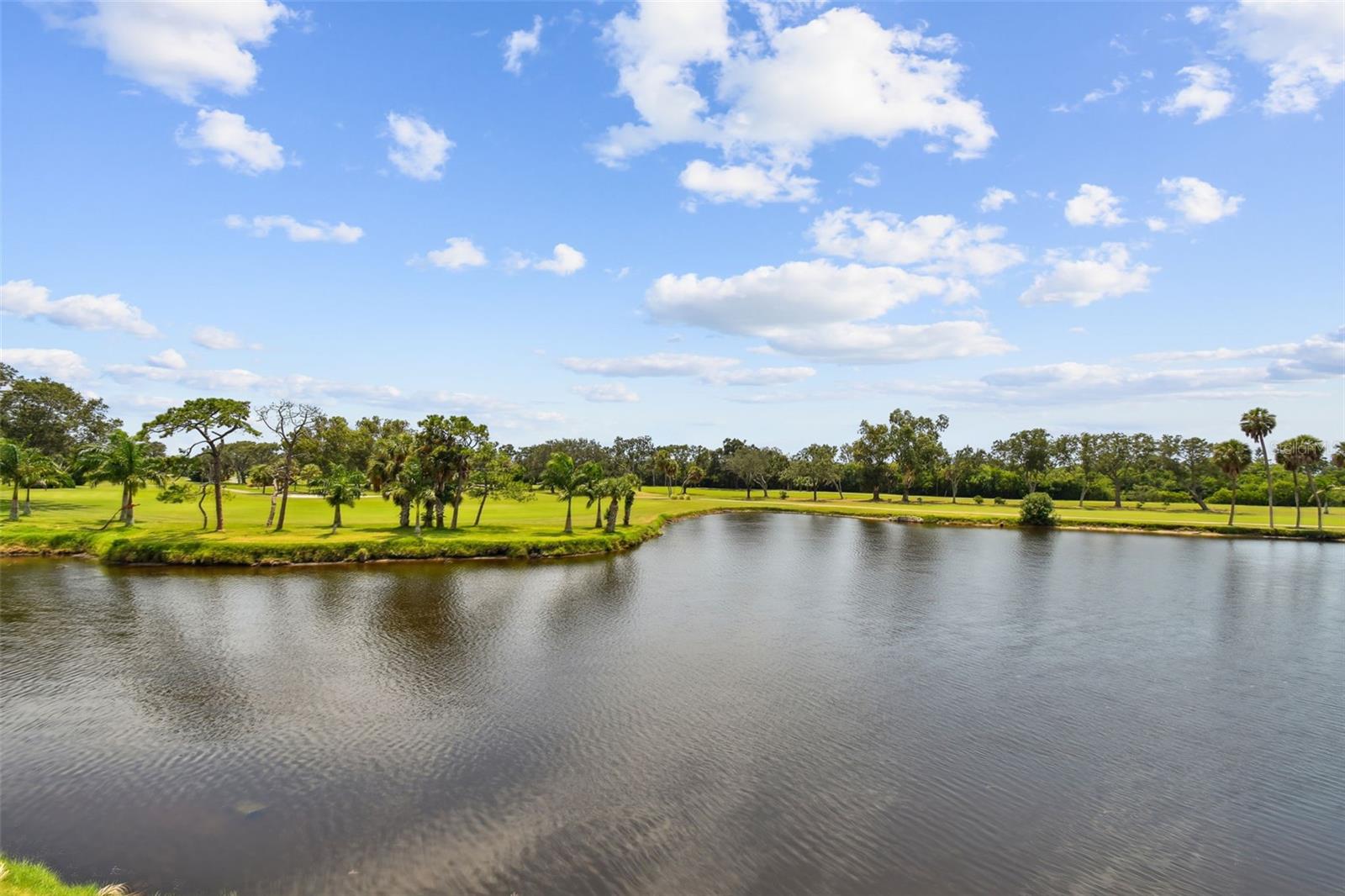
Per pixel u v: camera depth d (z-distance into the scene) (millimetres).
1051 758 22500
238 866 15609
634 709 25844
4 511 71312
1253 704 28109
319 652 31781
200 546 54000
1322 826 18641
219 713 24547
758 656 33375
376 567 54969
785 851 16672
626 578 53938
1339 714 26984
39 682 27375
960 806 19172
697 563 64438
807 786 20078
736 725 24578
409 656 31641
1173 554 77875
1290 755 23141
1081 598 50500
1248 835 18109
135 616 37656
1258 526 106000
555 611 41500
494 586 48438
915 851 16844
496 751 21922
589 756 21656
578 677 29391
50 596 42094
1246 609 47156
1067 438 171000
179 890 14695
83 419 103438
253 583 47062
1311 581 59500
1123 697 28656
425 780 19859
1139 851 17234
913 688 29109
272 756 21250
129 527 61500
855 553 75625
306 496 108125
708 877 15578
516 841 16828
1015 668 32406
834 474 187625
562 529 74562
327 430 128625
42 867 14375
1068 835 17875
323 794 18938
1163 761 22516
